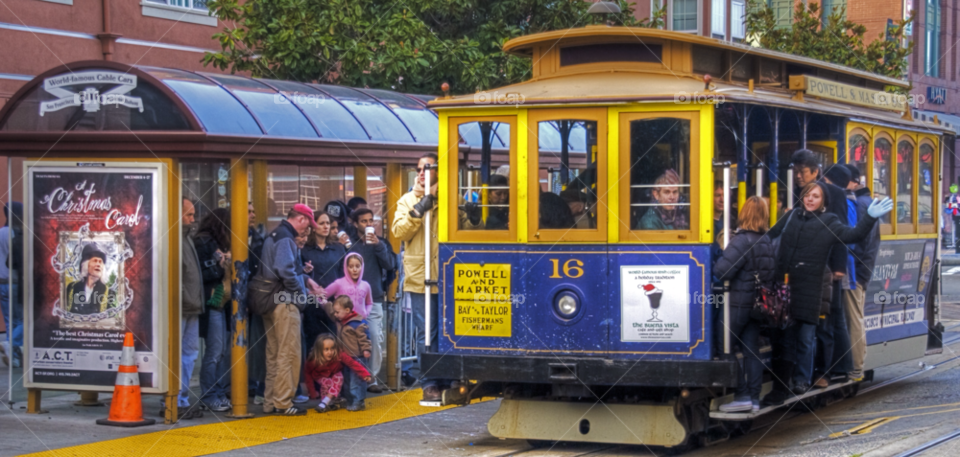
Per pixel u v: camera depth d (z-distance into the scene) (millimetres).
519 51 8977
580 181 7789
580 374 7617
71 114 9117
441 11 15508
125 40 16906
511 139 7910
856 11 32312
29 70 15477
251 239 10125
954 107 37406
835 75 10352
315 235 10406
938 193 11648
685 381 7422
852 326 9289
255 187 10992
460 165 8078
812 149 9312
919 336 11070
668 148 7566
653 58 8258
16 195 13992
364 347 9836
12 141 9094
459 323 8047
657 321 7574
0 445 8039
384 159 10516
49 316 9180
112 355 9070
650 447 8250
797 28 19750
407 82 15039
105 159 8953
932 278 11531
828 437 8273
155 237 8898
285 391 9516
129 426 8859
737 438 8609
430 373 8039
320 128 9938
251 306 9430
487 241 7965
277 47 14508
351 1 14820
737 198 8039
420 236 9547
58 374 9188
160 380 8977
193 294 9180
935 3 36219
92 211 9039
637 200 7641
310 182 12719
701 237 7484
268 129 9367
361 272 9883
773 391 8164
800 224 8133
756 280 7547
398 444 8383
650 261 7586
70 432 8609
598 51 8398
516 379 7793
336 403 9875
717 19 26094
